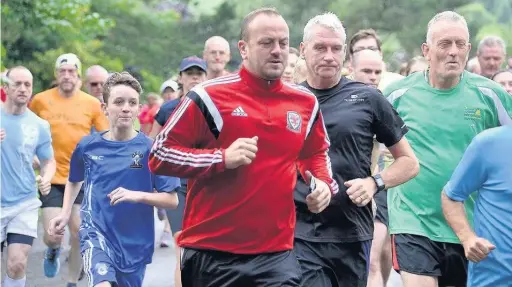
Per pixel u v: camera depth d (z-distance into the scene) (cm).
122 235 1191
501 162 955
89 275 1159
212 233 876
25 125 1487
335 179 1028
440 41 1141
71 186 1284
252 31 856
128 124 1207
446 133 1147
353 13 7100
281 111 875
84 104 1794
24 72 1491
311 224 1034
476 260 962
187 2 7881
